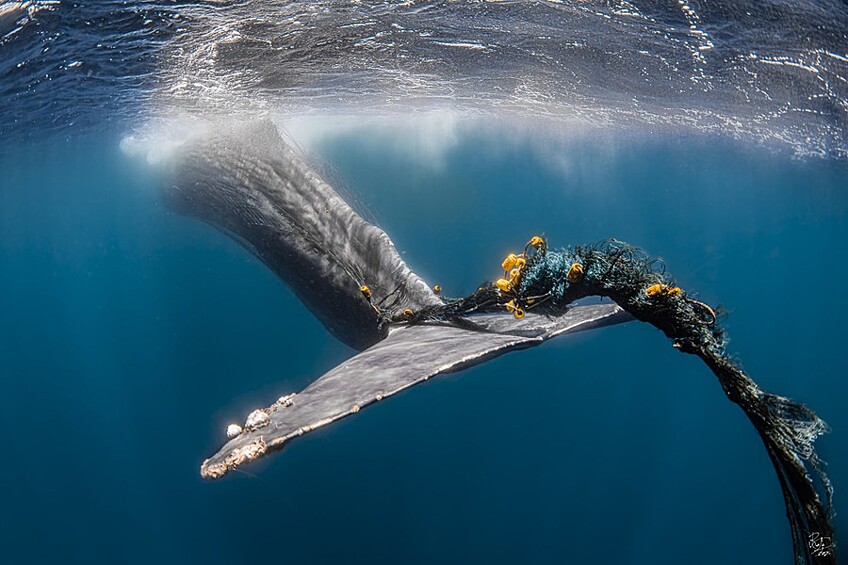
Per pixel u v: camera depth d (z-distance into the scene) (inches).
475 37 358.6
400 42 366.3
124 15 324.8
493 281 238.5
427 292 289.7
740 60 367.2
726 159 511.8
